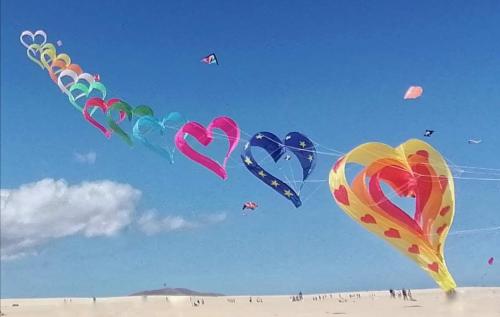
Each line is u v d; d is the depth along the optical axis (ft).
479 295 75.25
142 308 130.00
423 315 75.82
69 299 187.93
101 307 133.59
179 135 58.65
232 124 57.62
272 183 55.36
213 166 58.75
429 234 51.01
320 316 96.78
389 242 51.08
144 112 60.44
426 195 51.65
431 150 52.08
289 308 123.95
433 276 50.67
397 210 50.98
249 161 55.57
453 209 51.37
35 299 211.82
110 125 63.77
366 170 51.39
